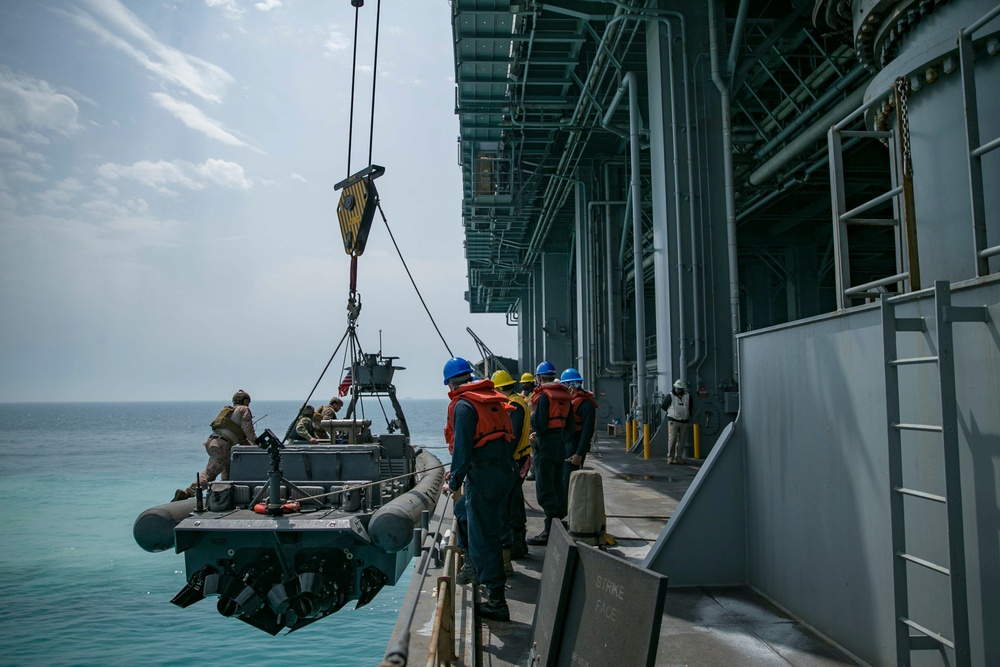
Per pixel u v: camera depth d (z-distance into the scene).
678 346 17.25
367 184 8.02
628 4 17.97
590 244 28.95
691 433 17.41
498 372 7.13
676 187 17.12
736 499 5.99
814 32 17.84
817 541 4.82
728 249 16.78
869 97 5.83
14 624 12.84
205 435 111.19
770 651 4.47
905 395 3.92
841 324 4.57
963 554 3.21
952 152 4.89
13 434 114.31
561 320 39.38
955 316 3.30
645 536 8.09
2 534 23.39
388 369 10.18
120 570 17.48
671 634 4.78
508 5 18.52
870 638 4.20
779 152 20.56
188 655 11.27
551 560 3.69
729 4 18.36
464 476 5.11
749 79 20.81
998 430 3.24
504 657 4.39
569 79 22.92
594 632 2.86
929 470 3.72
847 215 4.85
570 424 8.38
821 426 4.79
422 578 3.59
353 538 6.88
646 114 24.81
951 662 3.54
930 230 5.02
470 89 23.31
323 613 7.02
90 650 11.49
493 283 58.19
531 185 31.70
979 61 4.77
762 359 5.70
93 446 82.06
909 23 5.37
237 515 7.04
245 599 6.62
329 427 9.33
